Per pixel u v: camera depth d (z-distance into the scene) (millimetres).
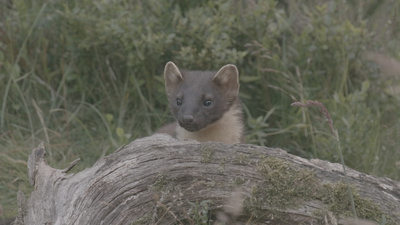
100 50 12977
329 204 6566
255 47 12453
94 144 12016
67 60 13320
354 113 11500
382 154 11266
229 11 12555
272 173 6738
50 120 12789
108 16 12805
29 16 13203
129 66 12625
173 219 7016
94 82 13281
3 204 10234
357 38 12250
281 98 12375
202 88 10383
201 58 11898
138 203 6961
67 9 12609
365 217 6484
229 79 10539
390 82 12250
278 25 12609
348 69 12711
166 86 10938
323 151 11281
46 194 8023
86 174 7828
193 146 7145
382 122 12281
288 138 12141
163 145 7211
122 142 11055
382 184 6719
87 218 7117
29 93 12984
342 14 13000
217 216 7020
